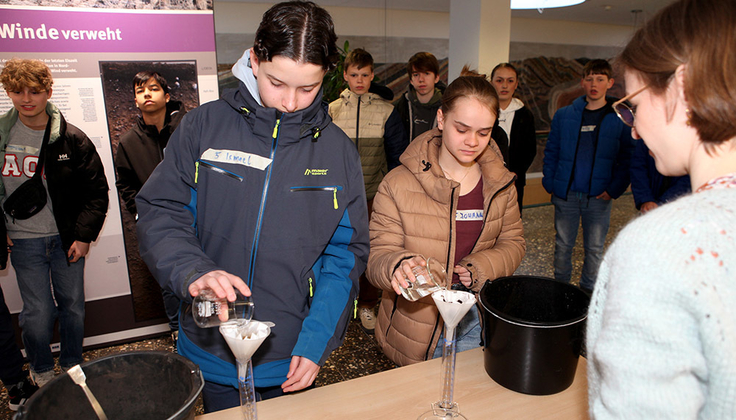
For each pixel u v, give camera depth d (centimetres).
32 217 198
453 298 93
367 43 529
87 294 246
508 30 378
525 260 398
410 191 144
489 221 146
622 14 572
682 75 49
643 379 46
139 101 229
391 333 152
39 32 210
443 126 137
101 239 243
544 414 98
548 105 628
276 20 89
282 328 109
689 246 45
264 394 116
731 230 45
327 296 110
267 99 98
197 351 109
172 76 235
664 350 45
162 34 230
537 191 605
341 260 115
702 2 48
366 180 307
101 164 213
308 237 108
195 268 91
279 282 107
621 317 48
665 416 45
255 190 104
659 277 46
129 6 221
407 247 144
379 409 99
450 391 96
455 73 397
